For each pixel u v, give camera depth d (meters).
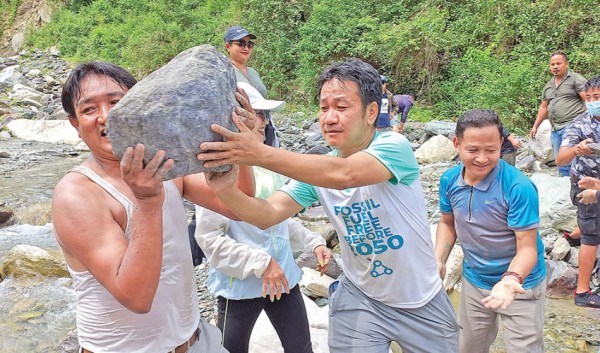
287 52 14.85
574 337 3.83
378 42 13.56
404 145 2.15
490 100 11.27
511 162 6.41
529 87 10.95
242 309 2.71
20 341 4.09
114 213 1.73
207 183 1.96
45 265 5.15
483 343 2.98
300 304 2.83
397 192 2.20
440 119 12.17
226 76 1.68
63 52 21.55
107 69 1.76
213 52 1.69
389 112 9.30
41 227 6.73
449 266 4.59
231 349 2.74
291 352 2.82
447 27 13.84
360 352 2.38
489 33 13.10
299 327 2.81
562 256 4.82
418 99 13.43
